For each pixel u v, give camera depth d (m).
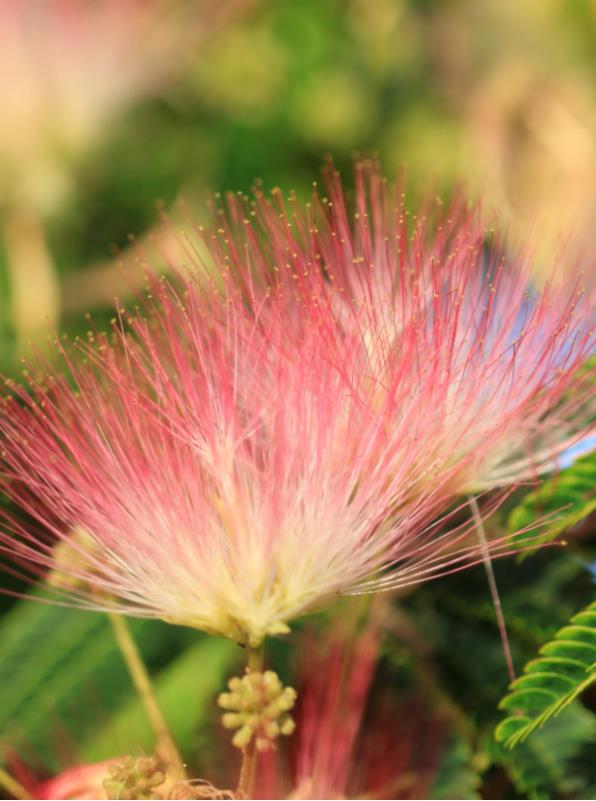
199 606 0.20
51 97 0.30
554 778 0.21
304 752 0.22
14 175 0.30
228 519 0.20
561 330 0.21
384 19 0.37
